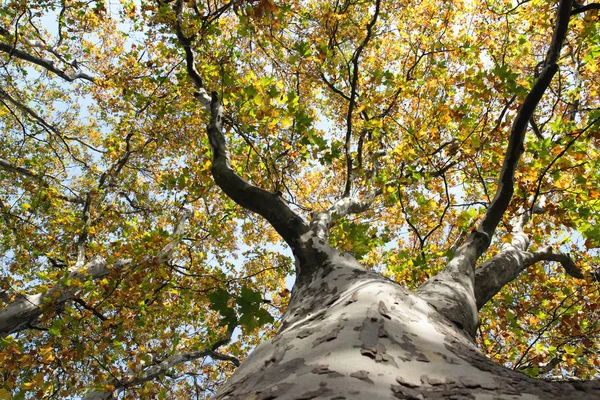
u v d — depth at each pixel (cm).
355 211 494
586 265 499
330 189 914
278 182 313
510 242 380
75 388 608
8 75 966
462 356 130
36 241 884
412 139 495
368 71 696
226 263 942
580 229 425
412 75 677
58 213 926
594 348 532
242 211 872
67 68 1084
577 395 93
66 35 991
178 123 945
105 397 573
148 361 591
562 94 635
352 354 116
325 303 190
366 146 643
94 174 1117
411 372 108
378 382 99
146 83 826
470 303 234
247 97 336
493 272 304
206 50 600
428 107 601
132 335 675
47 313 543
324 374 105
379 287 182
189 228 843
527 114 288
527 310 526
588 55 420
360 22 763
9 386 472
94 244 671
